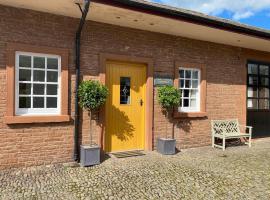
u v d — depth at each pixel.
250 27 8.46
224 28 7.45
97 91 6.46
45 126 6.42
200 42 8.85
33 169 6.10
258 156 7.77
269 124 10.97
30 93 6.31
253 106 10.48
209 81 9.12
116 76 7.59
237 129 9.54
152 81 7.92
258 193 5.02
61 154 6.64
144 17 6.57
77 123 6.77
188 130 8.69
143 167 6.42
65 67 6.58
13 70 5.99
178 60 8.40
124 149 7.79
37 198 4.58
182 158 7.36
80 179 5.52
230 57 9.62
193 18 6.79
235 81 9.80
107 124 7.47
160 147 7.82
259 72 10.64
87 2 5.39
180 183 5.44
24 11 6.14
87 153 6.38
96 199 4.60
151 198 4.70
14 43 5.99
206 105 9.07
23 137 6.16
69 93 6.71
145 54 7.79
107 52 7.18
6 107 5.94
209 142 9.17
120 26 7.36
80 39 6.82
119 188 5.10
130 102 7.84
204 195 4.88
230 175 6.00
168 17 6.48
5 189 4.93
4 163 5.99
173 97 7.77
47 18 6.40
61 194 4.77
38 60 6.38
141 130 8.05
